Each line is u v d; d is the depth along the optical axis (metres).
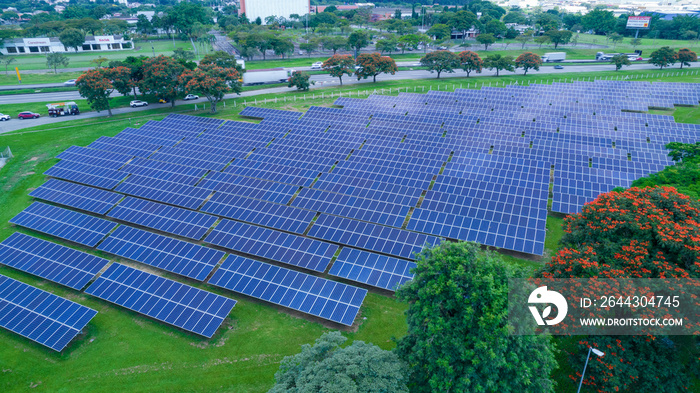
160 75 98.31
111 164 68.56
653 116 82.25
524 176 59.00
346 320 36.03
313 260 43.19
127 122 93.44
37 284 43.88
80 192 59.25
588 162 63.44
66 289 43.03
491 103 99.88
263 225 50.25
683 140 71.75
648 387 28.41
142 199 56.47
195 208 54.91
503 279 25.61
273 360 34.16
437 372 25.23
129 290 40.31
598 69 151.62
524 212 48.84
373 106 98.31
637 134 74.94
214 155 70.69
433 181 59.69
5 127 89.81
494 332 23.53
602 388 28.72
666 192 34.94
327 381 24.64
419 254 28.06
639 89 107.19
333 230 47.66
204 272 42.44
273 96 115.88
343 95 115.69
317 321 38.12
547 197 52.28
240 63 132.62
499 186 54.78
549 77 139.00
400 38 189.38
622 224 32.06
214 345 35.78
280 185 58.25
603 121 81.94
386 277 40.47
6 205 59.59
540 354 25.09
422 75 144.25
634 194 35.44
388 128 80.88
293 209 51.94
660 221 31.30
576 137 72.75
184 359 34.50
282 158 68.44
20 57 177.50
